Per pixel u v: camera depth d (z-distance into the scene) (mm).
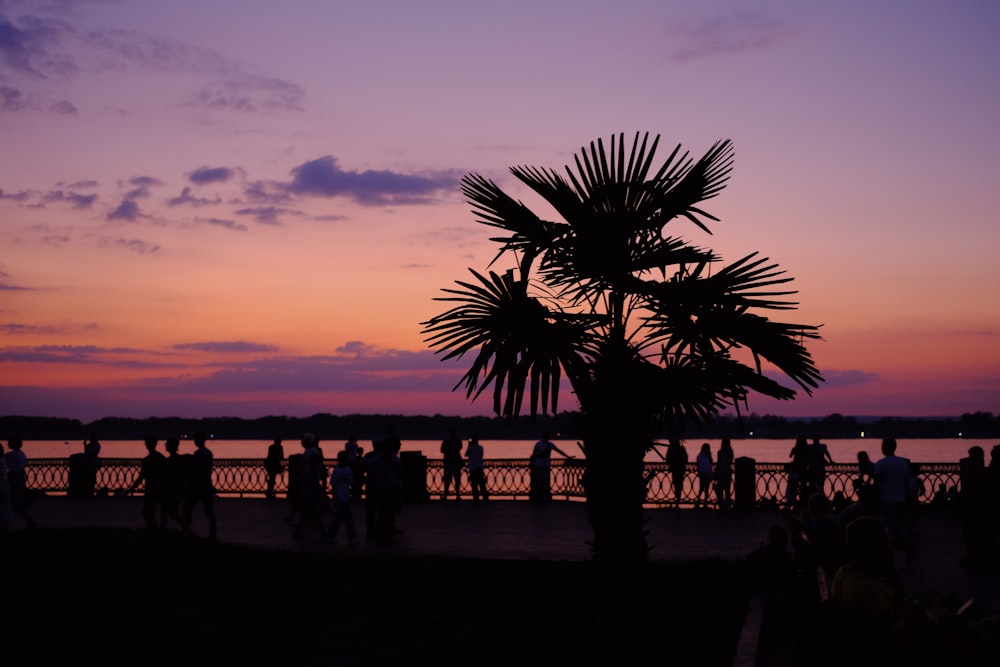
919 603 6719
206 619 10320
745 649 9031
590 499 8406
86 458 29219
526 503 26859
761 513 23703
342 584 12648
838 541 11211
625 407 8242
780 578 11953
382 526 18859
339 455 21516
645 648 8203
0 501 18062
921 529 20109
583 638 9164
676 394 8289
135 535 14000
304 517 18375
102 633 9648
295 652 8914
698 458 24547
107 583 12734
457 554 16156
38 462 29953
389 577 13188
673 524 21172
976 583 13133
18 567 11867
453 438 27891
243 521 22047
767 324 8281
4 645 9148
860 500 11375
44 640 9398
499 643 9062
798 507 23984
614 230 8320
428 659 8578
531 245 8688
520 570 13633
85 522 21500
